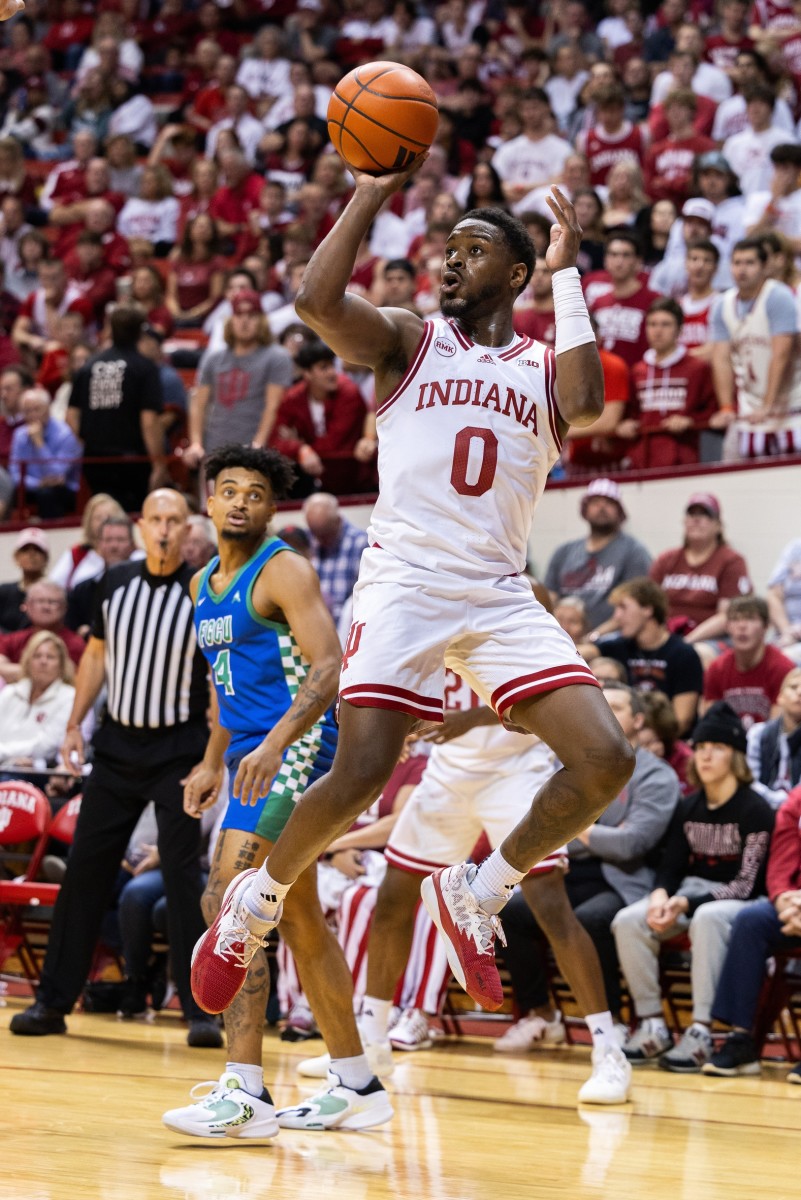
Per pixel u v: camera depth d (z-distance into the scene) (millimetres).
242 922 6398
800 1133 7805
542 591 9414
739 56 21969
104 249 23812
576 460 16766
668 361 16281
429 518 6055
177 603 10539
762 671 13367
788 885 10469
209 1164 6266
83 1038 10359
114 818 10578
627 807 11305
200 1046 10102
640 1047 10578
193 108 28641
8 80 31078
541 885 9078
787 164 18094
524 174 22219
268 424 17562
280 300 21375
